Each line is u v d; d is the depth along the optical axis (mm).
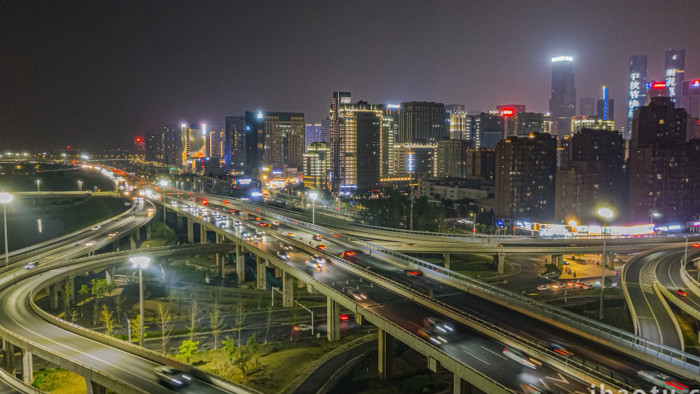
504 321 83438
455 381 68938
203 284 176000
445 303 93500
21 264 154250
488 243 191875
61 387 87500
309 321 128375
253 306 143750
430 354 73625
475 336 77875
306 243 166875
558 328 80438
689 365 62938
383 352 93438
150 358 77688
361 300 98000
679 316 127688
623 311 140250
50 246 186375
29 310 107062
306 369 96438
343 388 90438
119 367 73812
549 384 61062
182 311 139875
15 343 88750
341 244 167000
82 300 153875
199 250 185625
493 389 61000
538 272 188500
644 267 150000
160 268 187750
